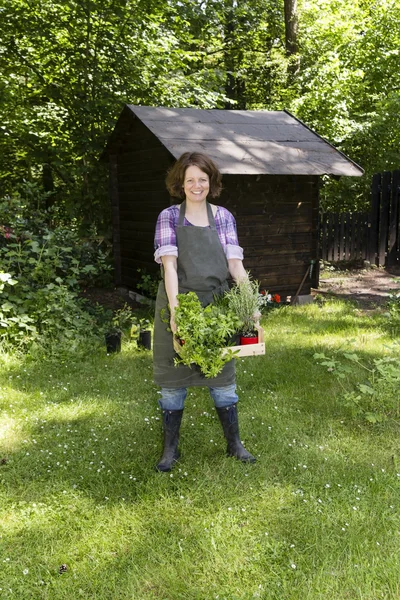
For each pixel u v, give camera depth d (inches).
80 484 135.0
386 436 159.8
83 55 434.6
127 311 301.7
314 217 358.6
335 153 343.0
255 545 110.1
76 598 98.2
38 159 447.5
